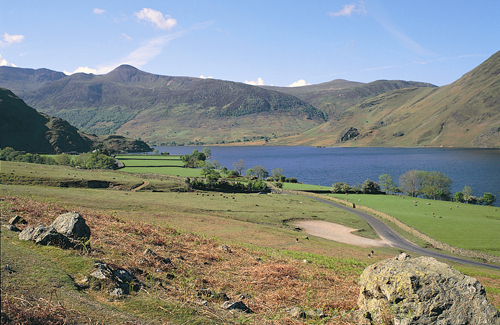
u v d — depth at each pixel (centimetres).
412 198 11688
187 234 2641
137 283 1141
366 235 6588
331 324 1123
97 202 5656
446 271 1118
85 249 1321
